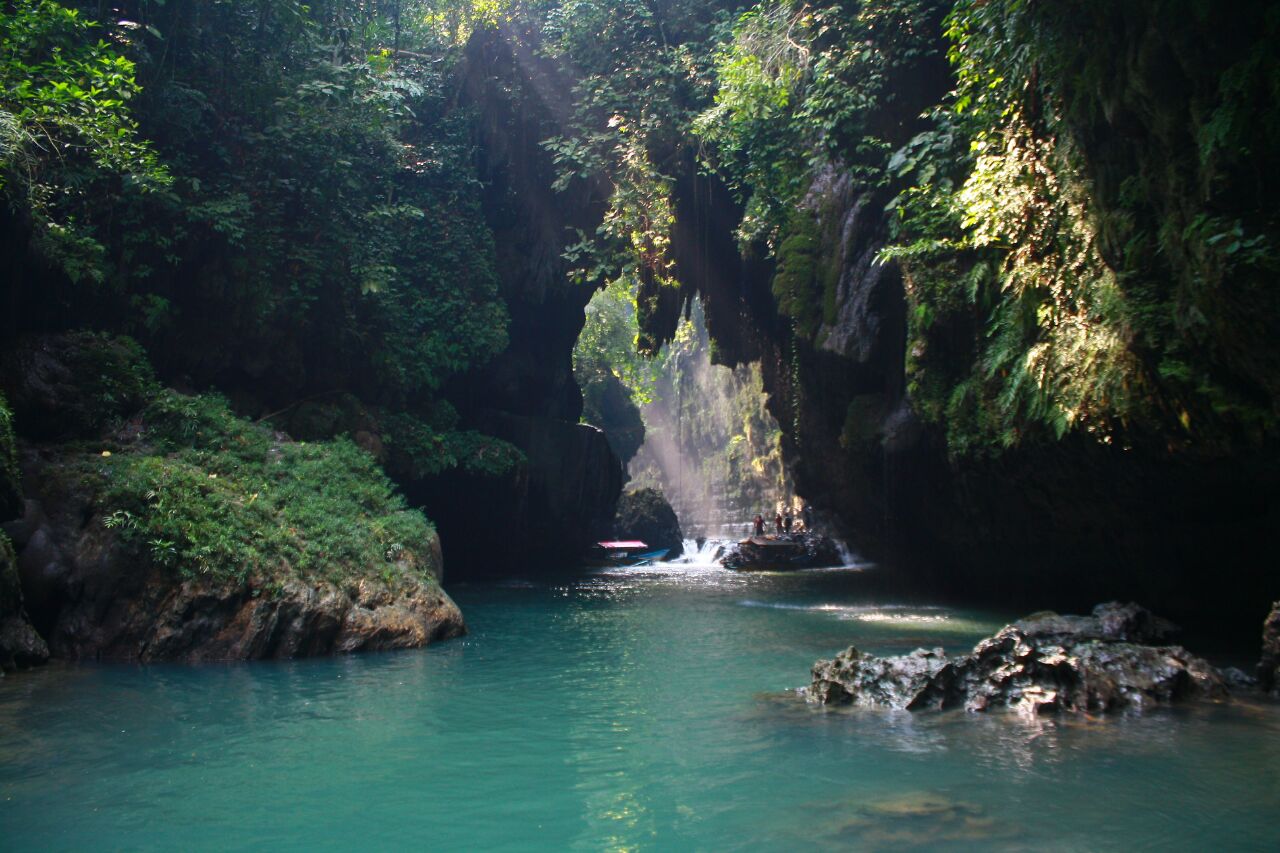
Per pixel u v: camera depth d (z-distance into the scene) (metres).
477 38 22.70
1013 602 15.80
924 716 6.78
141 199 13.71
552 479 25.02
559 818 4.50
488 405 24.53
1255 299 6.75
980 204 10.87
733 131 16.77
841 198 16.12
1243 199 6.77
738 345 24.61
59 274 12.47
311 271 16.45
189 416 12.45
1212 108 6.79
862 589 19.12
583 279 22.89
